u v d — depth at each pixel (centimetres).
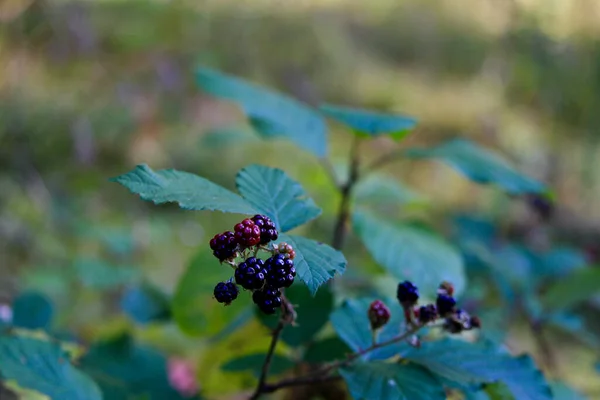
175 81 246
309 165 213
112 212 188
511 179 87
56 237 160
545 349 103
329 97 272
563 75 258
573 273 101
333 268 54
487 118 254
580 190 221
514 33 270
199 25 274
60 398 66
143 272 145
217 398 93
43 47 226
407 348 63
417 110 266
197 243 178
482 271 109
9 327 81
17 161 192
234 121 247
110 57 245
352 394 60
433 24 304
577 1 246
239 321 77
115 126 220
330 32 291
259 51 277
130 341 88
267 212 58
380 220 86
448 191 219
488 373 62
